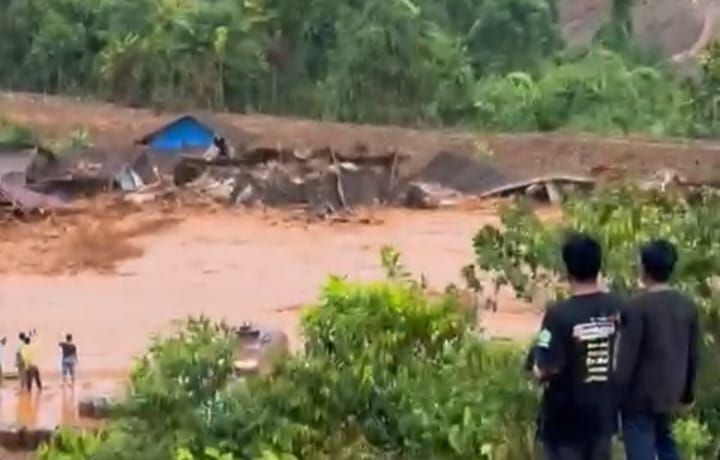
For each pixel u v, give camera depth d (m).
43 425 62.69
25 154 132.75
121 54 172.38
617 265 28.33
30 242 110.88
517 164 145.62
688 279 27.86
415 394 24.34
